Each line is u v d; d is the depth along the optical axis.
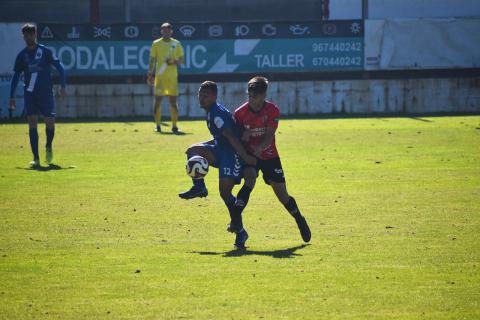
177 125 54.66
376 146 41.47
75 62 61.62
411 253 19.36
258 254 19.47
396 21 62.69
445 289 16.33
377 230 22.05
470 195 27.36
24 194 28.25
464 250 19.62
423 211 24.67
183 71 62.09
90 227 22.77
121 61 61.88
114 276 17.50
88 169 34.38
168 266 18.31
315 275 17.41
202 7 75.06
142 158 37.75
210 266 18.28
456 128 49.75
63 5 75.38
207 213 24.89
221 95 61.50
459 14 68.69
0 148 42.06
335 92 62.25
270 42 62.12
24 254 19.58
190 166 20.97
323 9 69.12
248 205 26.31
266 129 20.56
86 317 14.73
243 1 75.25
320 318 14.55
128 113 62.09
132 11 74.88
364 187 29.36
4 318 14.71
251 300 15.64
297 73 63.53
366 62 62.69
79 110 61.75
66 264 18.58
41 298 15.93
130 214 24.70
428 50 62.97
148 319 14.56
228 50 62.12
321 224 22.97
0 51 59.91
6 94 60.06
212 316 14.68
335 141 43.88
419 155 37.84
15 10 74.75
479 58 63.19
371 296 15.86
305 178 31.58
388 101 62.50
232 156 20.56
